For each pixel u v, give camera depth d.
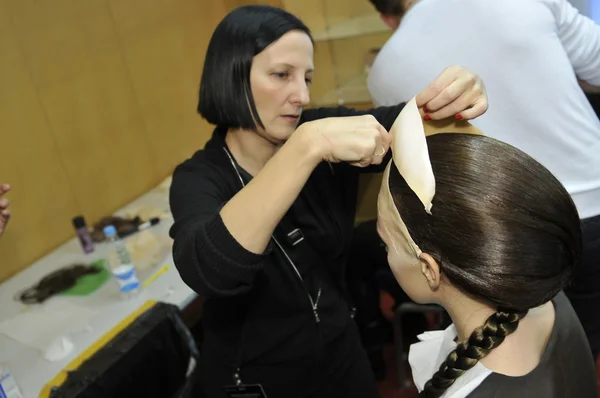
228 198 0.99
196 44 2.64
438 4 1.18
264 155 1.02
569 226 0.58
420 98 0.74
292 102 0.92
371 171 1.10
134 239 1.87
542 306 0.67
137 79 2.28
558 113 1.14
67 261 1.85
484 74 1.16
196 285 0.69
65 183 1.99
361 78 2.52
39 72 1.85
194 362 1.37
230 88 0.91
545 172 0.60
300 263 1.05
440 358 0.76
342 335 1.19
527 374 0.60
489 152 0.60
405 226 0.62
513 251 0.55
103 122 2.13
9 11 1.74
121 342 1.28
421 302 0.71
